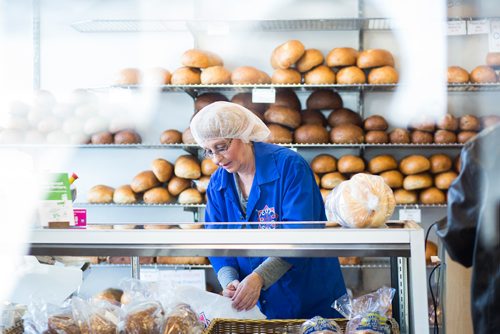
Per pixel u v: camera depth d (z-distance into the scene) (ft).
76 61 11.48
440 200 10.06
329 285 5.74
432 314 7.41
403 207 10.44
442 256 4.82
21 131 10.55
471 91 10.84
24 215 4.04
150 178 10.59
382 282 10.80
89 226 4.22
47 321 3.86
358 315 4.10
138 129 11.32
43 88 11.48
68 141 10.50
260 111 10.56
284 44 10.42
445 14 10.66
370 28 10.91
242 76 10.21
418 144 10.14
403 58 11.01
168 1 11.37
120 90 10.71
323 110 10.97
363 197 3.96
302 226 4.12
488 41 10.71
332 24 10.61
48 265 4.53
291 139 10.28
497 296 3.03
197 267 10.44
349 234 3.75
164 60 11.41
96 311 4.07
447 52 10.90
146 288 4.48
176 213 11.27
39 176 4.13
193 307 4.53
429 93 10.68
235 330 4.30
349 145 10.16
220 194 6.03
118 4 11.44
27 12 11.45
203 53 10.56
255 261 5.58
